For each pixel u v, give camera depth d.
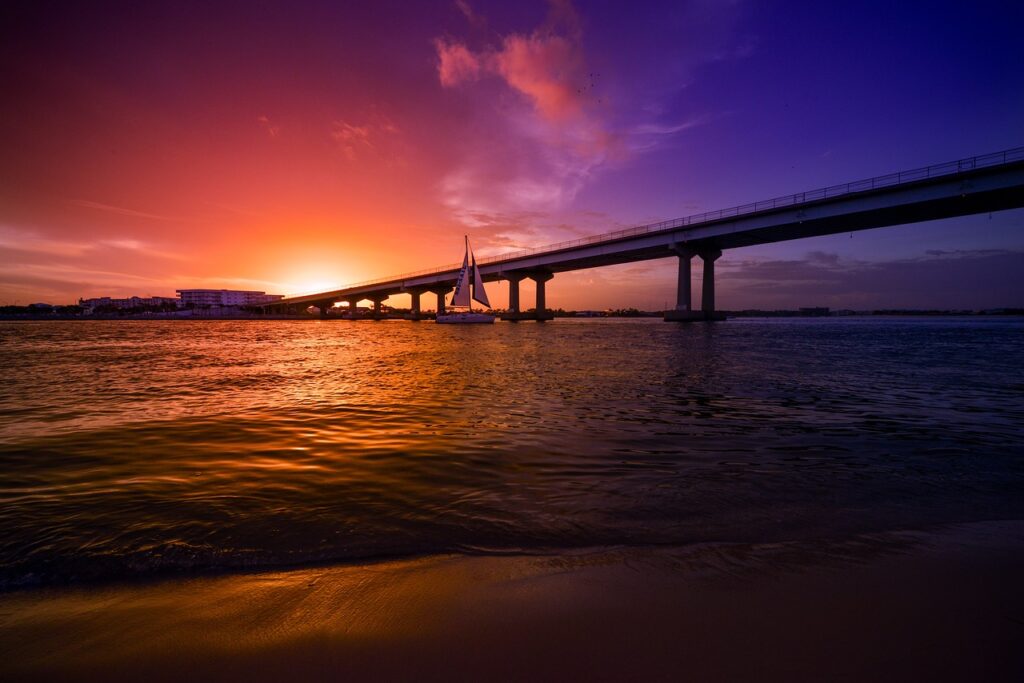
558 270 118.88
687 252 81.50
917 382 14.53
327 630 2.53
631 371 18.00
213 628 2.56
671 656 2.23
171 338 52.62
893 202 53.41
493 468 5.77
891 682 2.00
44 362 22.81
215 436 7.59
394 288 147.62
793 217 62.56
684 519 4.13
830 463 5.96
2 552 3.48
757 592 2.85
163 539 3.73
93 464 5.98
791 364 20.80
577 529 3.92
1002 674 2.05
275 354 28.45
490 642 2.39
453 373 17.55
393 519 4.15
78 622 2.62
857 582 2.96
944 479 5.30
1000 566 3.17
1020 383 14.26
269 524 4.04
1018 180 45.09
